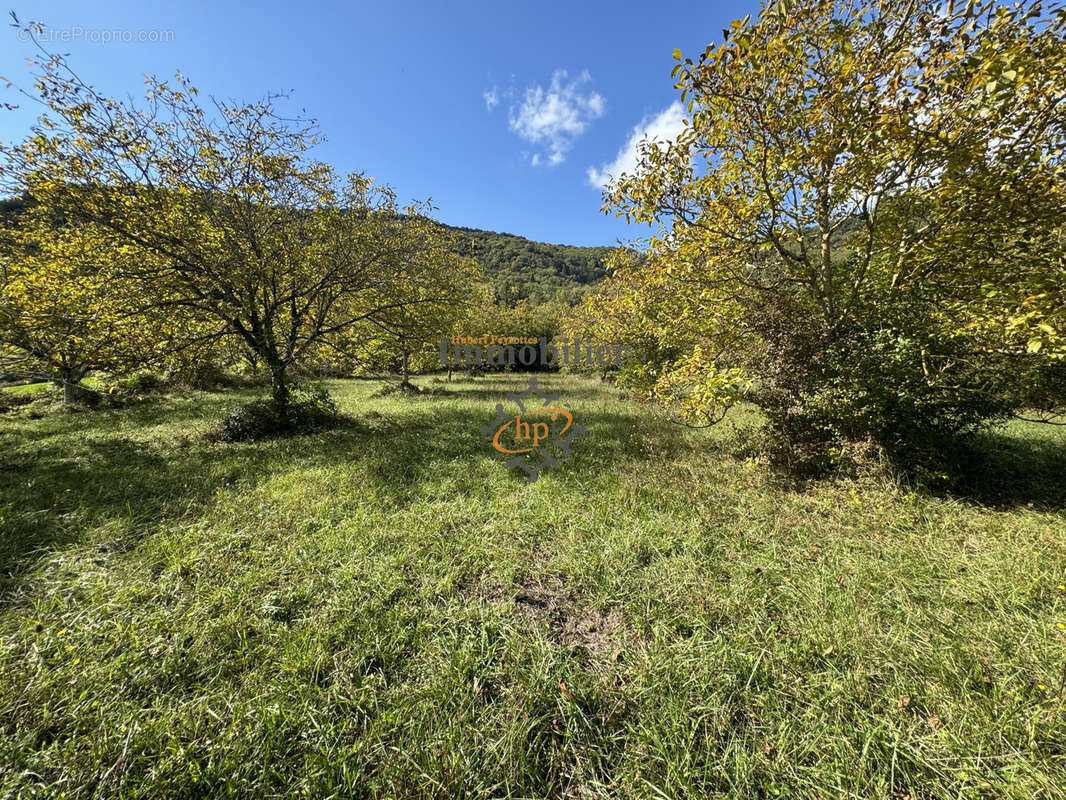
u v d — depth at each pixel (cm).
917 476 366
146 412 933
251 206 669
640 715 162
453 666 186
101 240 579
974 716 154
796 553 280
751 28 346
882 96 338
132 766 141
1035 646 184
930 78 318
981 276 380
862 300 450
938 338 377
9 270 525
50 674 176
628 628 218
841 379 396
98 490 396
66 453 551
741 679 178
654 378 687
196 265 620
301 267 739
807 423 428
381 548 297
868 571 254
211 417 862
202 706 163
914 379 372
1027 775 133
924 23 320
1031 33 286
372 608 227
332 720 162
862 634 195
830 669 180
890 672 178
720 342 509
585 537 314
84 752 145
